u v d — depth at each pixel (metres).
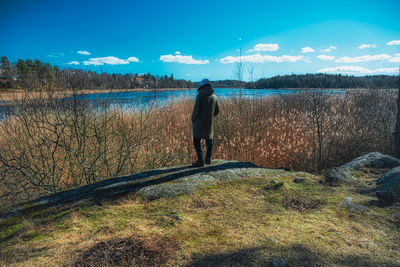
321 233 2.19
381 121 7.05
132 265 1.74
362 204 2.79
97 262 1.77
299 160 6.27
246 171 4.18
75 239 2.16
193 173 4.04
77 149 4.71
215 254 1.87
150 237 2.15
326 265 1.72
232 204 2.92
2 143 5.44
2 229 2.47
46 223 2.54
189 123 8.52
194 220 2.50
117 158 5.50
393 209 2.60
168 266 1.73
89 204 2.97
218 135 7.40
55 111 4.43
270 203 2.94
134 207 2.88
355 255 1.85
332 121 7.12
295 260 1.77
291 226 2.34
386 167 3.88
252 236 2.15
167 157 6.03
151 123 6.77
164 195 3.19
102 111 5.16
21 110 4.36
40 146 4.57
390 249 1.93
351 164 4.08
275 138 7.22
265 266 1.70
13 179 4.93
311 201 2.94
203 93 4.20
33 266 1.75
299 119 8.02
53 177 4.55
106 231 2.28
